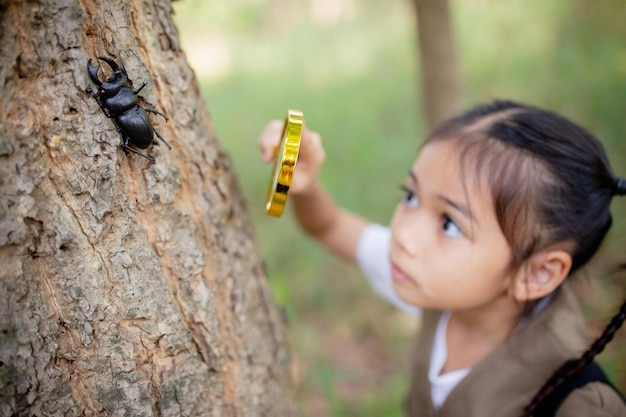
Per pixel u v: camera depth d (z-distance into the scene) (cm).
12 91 41
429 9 115
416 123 194
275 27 345
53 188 42
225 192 53
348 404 106
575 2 214
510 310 57
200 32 335
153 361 46
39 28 41
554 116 55
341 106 221
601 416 49
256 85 261
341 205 155
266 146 60
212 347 49
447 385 59
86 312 44
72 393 44
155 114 46
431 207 54
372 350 122
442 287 53
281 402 57
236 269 53
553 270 52
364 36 296
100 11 43
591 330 73
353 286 141
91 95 43
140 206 46
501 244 52
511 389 55
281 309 63
